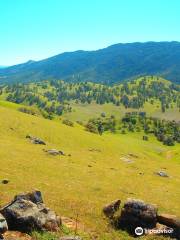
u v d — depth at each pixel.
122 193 46.78
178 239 29.86
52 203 35.72
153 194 50.41
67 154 75.06
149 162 98.44
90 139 113.62
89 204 37.53
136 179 61.44
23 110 179.25
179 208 43.88
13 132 91.00
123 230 30.98
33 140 84.81
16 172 48.22
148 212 31.05
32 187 41.16
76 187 45.72
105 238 28.61
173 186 61.19
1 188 38.25
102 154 92.25
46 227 25.86
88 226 30.55
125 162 84.62
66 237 24.25
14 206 26.11
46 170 53.53
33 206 26.70
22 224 25.11
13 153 61.50
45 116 188.50
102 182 52.47
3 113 105.56
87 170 60.47
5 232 24.06
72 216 32.53
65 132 110.94
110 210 33.78
